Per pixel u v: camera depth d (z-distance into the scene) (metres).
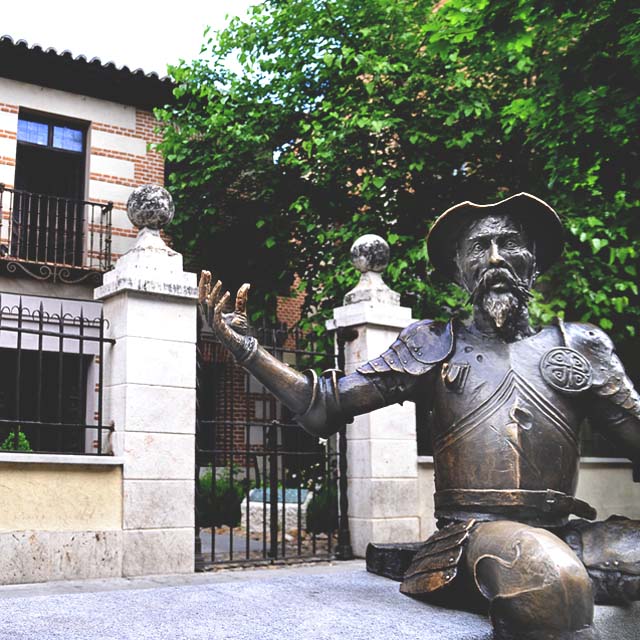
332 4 12.62
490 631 2.40
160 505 6.47
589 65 6.76
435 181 12.98
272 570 6.69
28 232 13.88
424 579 2.76
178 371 6.74
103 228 15.06
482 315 3.18
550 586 2.20
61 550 6.00
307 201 12.34
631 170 7.15
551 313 10.58
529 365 3.05
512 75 12.02
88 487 6.24
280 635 2.30
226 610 2.67
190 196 13.95
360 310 7.95
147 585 5.75
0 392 13.38
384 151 12.57
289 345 13.42
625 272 11.70
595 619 2.61
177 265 6.86
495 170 12.88
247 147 13.16
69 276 14.30
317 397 3.15
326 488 8.61
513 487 2.87
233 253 14.47
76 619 2.49
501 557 2.36
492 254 3.10
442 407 3.09
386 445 7.92
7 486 5.91
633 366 11.88
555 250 3.25
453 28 7.35
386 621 2.51
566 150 7.34
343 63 12.60
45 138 15.20
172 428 6.64
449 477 3.02
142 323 6.63
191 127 13.71
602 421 3.11
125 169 15.48
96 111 15.37
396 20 12.45
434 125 12.34
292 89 13.22
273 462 7.46
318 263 13.30
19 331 6.23
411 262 11.45
